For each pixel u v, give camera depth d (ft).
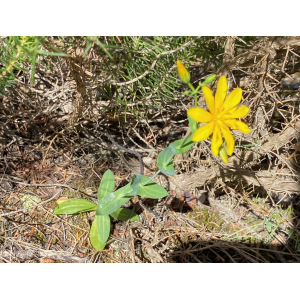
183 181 0.79
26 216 0.75
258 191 0.85
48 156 0.87
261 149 0.77
